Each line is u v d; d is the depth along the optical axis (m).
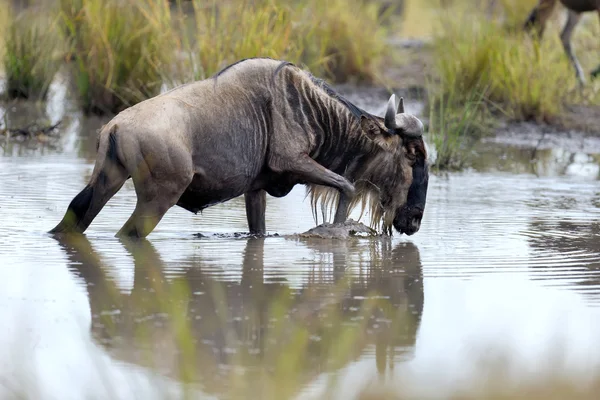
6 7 60.44
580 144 48.25
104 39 50.91
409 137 28.47
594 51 62.38
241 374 16.47
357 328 19.09
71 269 22.81
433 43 63.72
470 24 57.44
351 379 16.56
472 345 18.28
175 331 18.48
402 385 16.28
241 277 22.70
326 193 29.53
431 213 32.09
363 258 25.19
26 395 15.48
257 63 27.39
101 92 51.62
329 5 62.12
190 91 26.20
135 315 19.38
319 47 60.09
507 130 50.41
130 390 15.74
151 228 25.84
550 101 51.94
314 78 28.36
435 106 53.31
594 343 18.45
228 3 46.28
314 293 21.53
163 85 50.28
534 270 24.00
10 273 22.30
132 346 17.62
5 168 37.69
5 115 48.94
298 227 29.53
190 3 54.69
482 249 26.53
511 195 36.00
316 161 28.77
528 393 15.89
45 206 30.53
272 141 27.48
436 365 17.22
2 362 16.80
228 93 26.59
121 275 22.42
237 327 18.86
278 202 33.50
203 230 28.52
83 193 25.80
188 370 16.41
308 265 24.16
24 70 55.19
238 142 26.55
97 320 19.00
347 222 28.30
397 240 27.89
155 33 50.00
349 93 58.62
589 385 16.41
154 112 25.27
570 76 54.97
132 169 25.11
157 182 25.31
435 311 20.38
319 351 17.84
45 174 36.62
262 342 18.05
